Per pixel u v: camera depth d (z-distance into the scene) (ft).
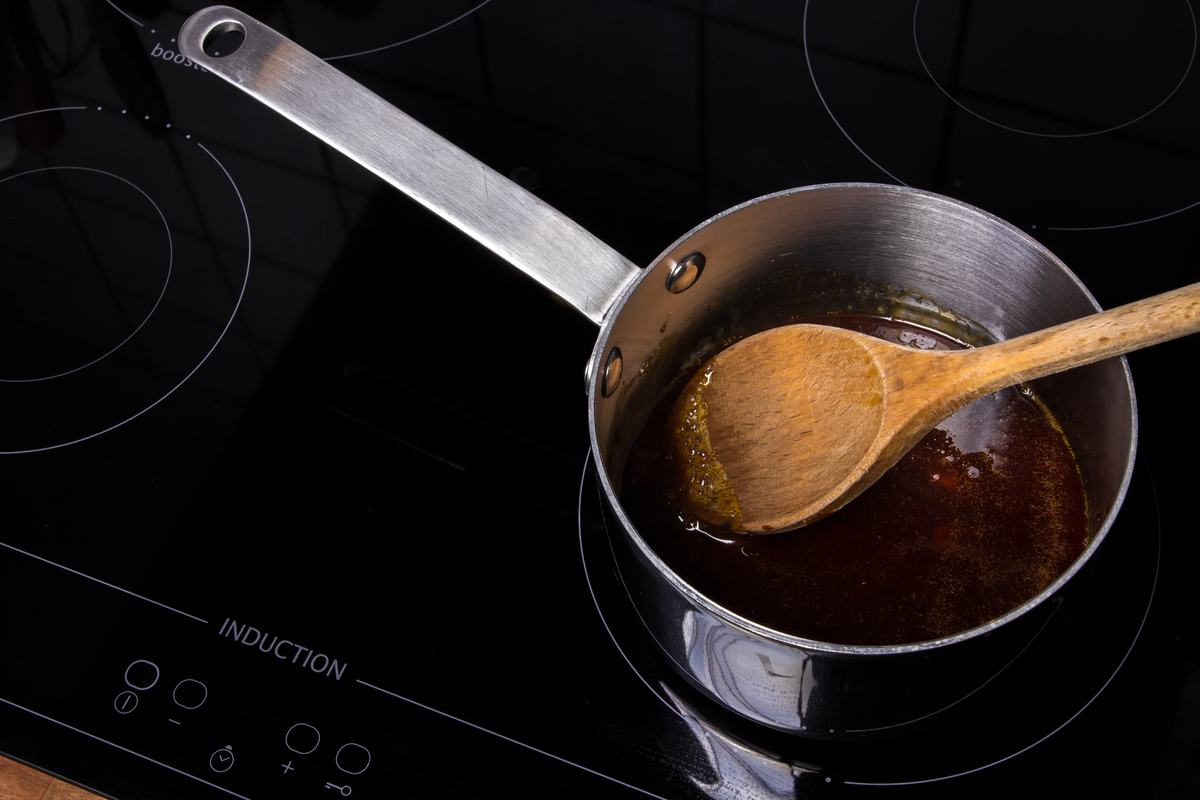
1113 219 1.95
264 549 1.83
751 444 1.91
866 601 1.82
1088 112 2.03
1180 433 1.84
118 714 1.75
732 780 1.71
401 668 1.76
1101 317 1.69
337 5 2.19
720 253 1.89
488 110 2.08
